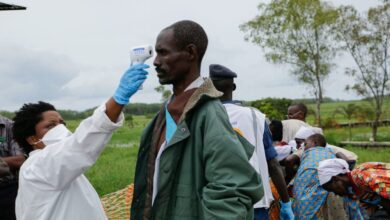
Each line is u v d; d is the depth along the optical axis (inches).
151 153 111.8
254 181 99.2
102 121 103.0
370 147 898.7
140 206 112.7
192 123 103.8
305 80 1211.9
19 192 114.8
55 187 109.4
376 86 1146.0
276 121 271.0
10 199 169.0
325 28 1160.2
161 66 107.3
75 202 114.6
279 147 242.2
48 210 110.7
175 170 103.2
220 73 175.5
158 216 103.3
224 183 96.3
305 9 1157.1
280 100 1267.2
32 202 111.1
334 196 200.4
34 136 124.0
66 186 111.7
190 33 106.8
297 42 1190.9
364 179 167.2
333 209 200.4
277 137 269.9
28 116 122.9
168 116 110.1
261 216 170.1
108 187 421.1
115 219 266.7
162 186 102.9
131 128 1926.7
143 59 104.7
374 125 1128.8
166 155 102.9
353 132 1317.7
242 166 97.8
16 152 188.1
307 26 1168.2
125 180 459.8
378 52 1129.4
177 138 102.0
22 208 114.0
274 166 183.8
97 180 460.4
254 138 170.2
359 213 202.2
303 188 204.4
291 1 1163.3
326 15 1138.0
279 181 185.6
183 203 101.6
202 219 98.7
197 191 101.0
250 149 109.0
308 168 204.5
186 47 106.7
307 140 222.5
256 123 172.7
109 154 807.1
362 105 1413.6
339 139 1100.5
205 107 103.2
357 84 1154.7
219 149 97.6
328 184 181.2
